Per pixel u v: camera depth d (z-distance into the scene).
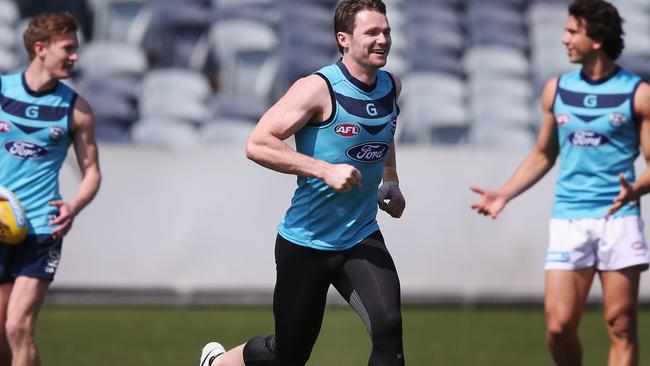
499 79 40.94
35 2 41.06
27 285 16.47
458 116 38.94
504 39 42.59
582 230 17.39
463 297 29.28
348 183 13.18
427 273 29.17
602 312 29.98
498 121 39.31
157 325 26.22
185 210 28.78
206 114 37.53
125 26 40.59
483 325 27.12
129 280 28.66
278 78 40.12
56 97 16.98
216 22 40.84
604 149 17.30
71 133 17.12
